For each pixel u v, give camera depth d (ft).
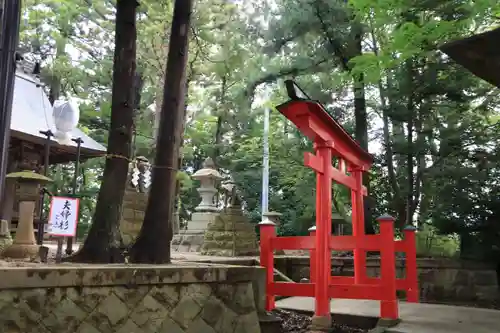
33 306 11.43
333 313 23.73
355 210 26.71
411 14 32.71
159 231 17.42
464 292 34.32
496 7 28.68
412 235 26.13
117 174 17.37
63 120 23.59
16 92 40.81
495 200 35.40
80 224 54.13
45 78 52.13
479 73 9.80
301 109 19.67
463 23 29.35
